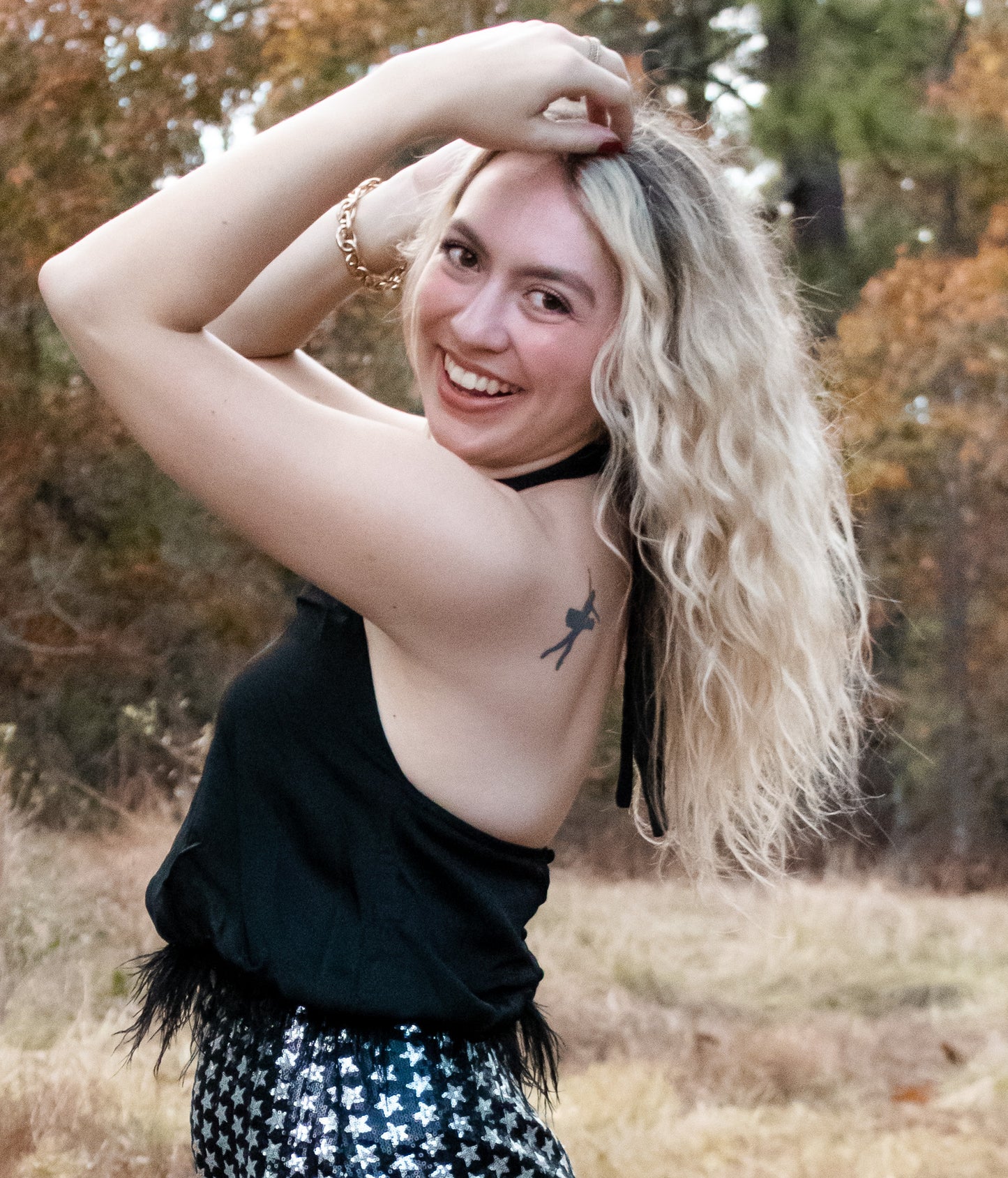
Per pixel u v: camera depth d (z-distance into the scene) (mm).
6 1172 3670
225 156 1517
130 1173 3740
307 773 1659
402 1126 1584
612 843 11031
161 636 10844
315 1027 1632
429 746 1633
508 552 1582
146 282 1480
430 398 1756
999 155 8453
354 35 7441
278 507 1511
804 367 1914
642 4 8656
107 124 7445
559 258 1637
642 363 1651
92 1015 4875
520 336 1652
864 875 11375
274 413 1511
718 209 1733
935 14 8484
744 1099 5035
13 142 7410
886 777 12578
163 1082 4387
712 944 7406
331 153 1501
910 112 8258
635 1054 5469
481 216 1660
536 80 1552
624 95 1604
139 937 5648
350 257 1983
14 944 5156
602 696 1799
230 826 1698
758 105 8367
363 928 1624
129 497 9914
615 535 1775
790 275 2152
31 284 7938
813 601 1800
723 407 1694
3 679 10586
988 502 15078
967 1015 6320
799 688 1817
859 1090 5219
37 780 9609
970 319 8992
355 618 1674
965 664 15820
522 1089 1779
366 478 1517
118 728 10672
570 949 7113
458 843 1650
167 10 7355
